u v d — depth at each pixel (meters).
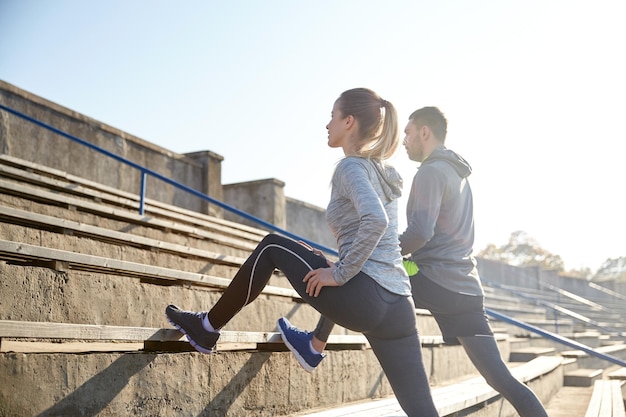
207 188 9.95
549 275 22.70
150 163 9.01
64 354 2.00
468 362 5.76
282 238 2.29
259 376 2.84
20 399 1.87
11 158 5.46
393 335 2.15
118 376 2.16
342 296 2.08
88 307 2.89
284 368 3.01
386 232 2.19
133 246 4.30
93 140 8.15
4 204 4.03
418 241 2.78
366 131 2.23
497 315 5.05
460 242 2.96
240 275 2.31
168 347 2.58
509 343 7.76
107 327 2.20
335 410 3.10
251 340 2.78
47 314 2.68
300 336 2.65
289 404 3.03
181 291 3.46
